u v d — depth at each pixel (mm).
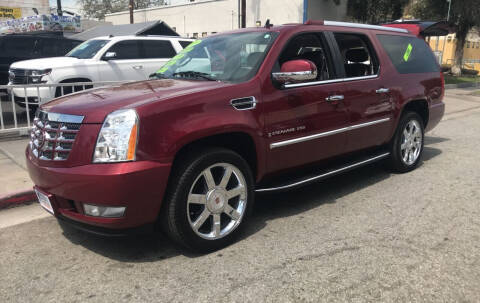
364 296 2832
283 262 3287
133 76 10312
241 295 2844
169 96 3256
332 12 27625
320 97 4199
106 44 9992
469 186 5199
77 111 3174
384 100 5047
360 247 3535
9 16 27297
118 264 3305
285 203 4641
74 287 2984
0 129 7848
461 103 14820
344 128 4516
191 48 4789
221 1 33094
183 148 3350
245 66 3916
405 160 5688
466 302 2770
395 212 4340
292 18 27969
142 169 2961
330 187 5199
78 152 3043
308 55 4660
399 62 5445
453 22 24812
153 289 2936
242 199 3629
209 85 3605
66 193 3088
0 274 3176
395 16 25062
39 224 4137
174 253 3477
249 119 3572
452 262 3283
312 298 2809
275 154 3859
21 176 5266
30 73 8984
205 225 3607
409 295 2844
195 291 2900
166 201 3203
